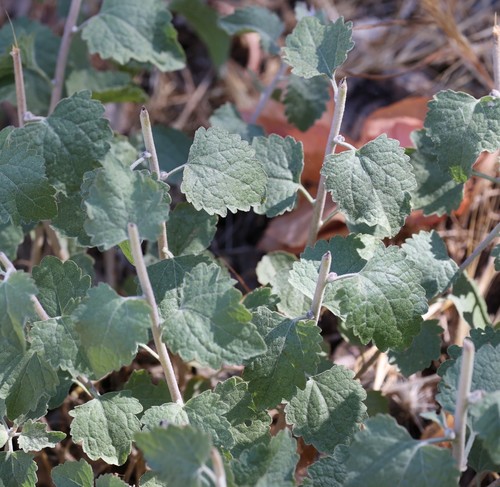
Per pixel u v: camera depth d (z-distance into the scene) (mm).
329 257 297
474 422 255
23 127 349
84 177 326
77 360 299
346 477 283
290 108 440
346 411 318
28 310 269
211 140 326
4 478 312
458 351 322
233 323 278
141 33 414
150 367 430
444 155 332
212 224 369
